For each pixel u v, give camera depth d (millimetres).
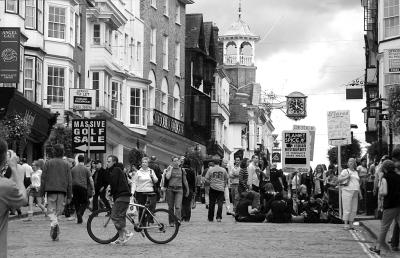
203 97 83312
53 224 20938
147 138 67750
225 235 23188
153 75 70562
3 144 8445
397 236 19109
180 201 27734
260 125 121938
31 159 45281
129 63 64188
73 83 50594
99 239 20219
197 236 22766
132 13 64875
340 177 25734
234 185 35719
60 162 21391
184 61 79375
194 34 81875
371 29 57688
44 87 48000
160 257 17250
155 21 71062
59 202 21234
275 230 25234
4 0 41969
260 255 17812
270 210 29781
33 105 42906
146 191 24359
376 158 36531
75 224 27312
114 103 59750
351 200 25688
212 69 88188
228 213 34938
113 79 59406
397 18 47219
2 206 8328
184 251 18531
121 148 61094
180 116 78062
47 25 48625
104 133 40656
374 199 31906
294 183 38656
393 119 31297
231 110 107500
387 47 47562
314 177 38125
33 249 18781
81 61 53750
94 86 55781
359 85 54344
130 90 63594
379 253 18500
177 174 27656
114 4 58594
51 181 21141
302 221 29469
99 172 30703
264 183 33844
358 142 53438
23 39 43375
